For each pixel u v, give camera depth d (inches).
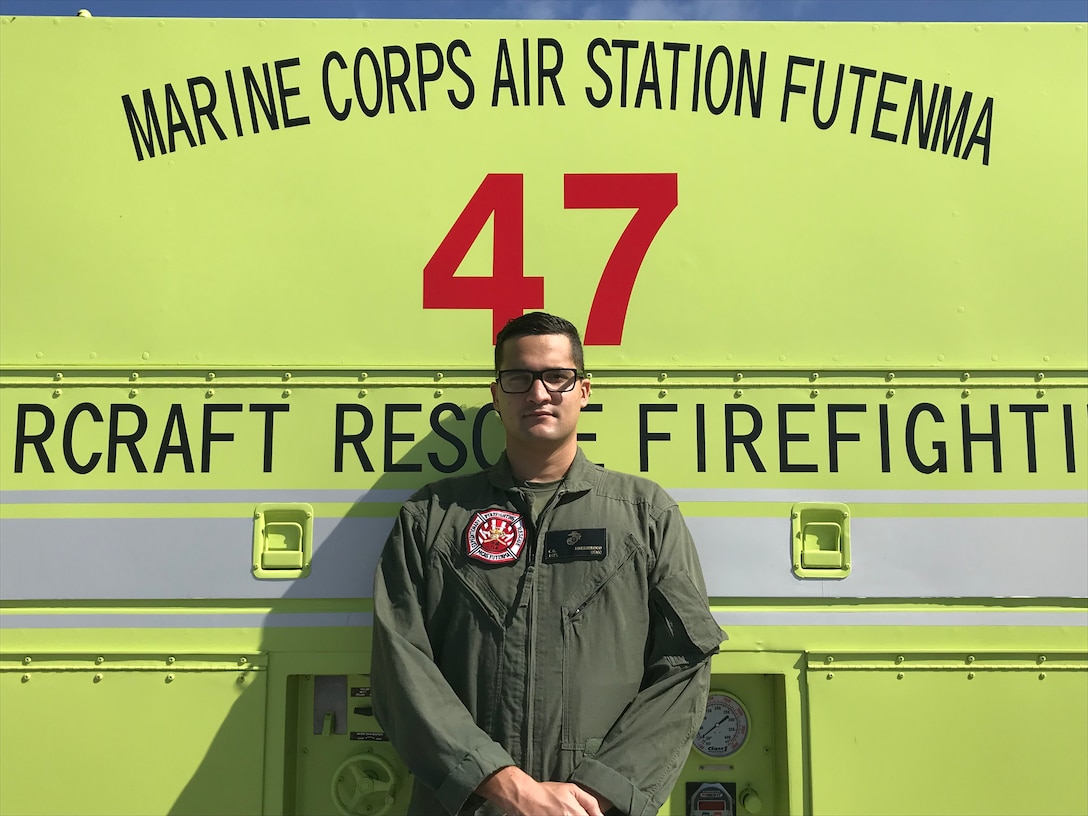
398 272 92.2
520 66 94.4
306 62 94.3
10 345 91.0
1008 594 88.8
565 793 67.7
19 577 88.4
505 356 80.2
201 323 91.5
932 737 87.3
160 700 87.2
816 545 89.7
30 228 92.3
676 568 77.4
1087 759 87.2
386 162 93.4
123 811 85.8
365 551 89.3
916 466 90.2
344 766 88.9
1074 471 90.4
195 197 92.8
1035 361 91.7
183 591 88.4
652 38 94.9
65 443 89.9
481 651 74.5
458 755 68.2
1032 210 93.6
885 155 94.0
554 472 80.7
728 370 91.2
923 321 92.0
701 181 93.4
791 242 92.8
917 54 95.2
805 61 94.7
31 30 94.3
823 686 87.7
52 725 86.7
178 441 90.0
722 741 90.7
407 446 90.4
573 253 92.4
